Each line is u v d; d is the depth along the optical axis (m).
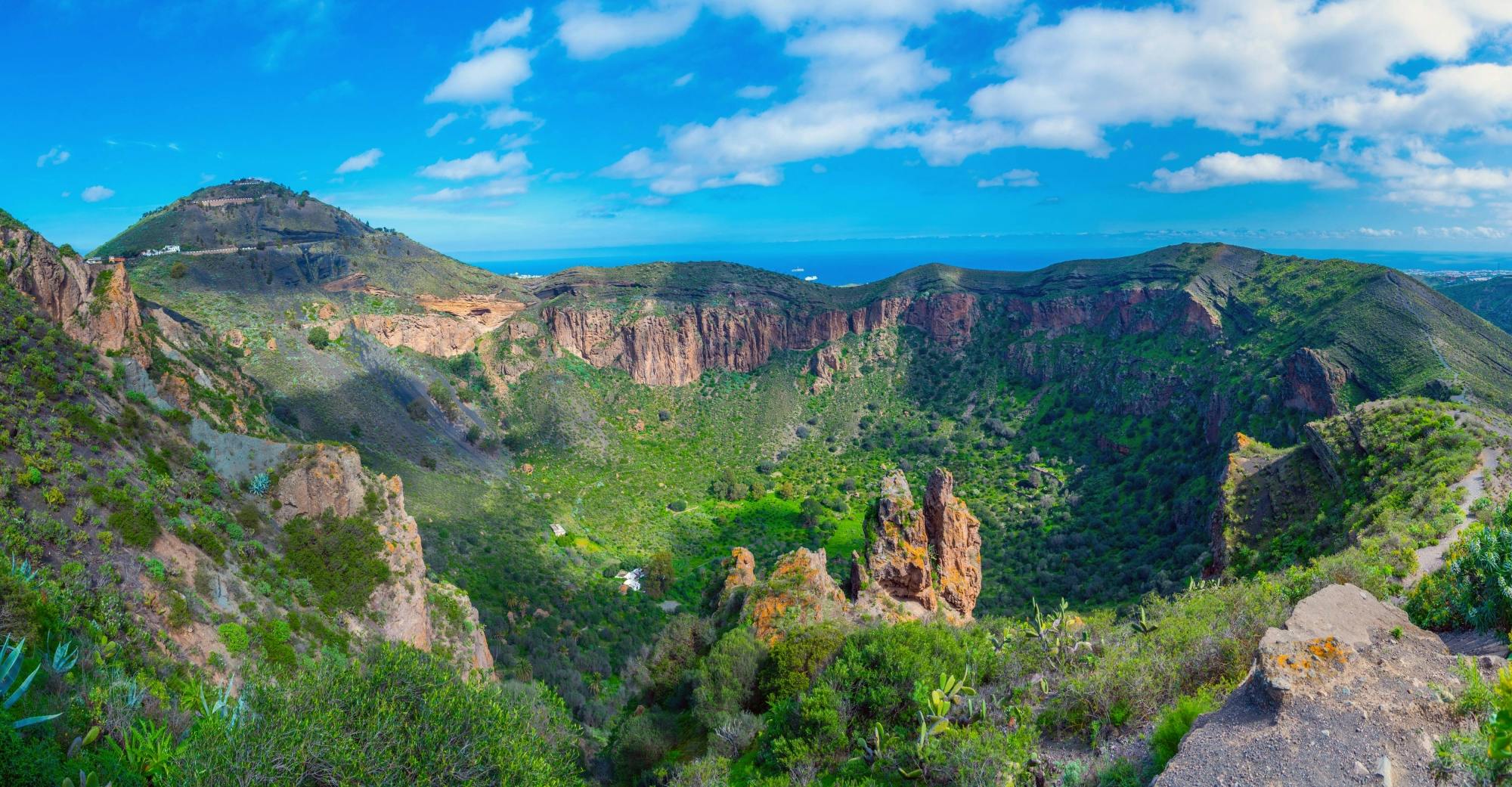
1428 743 12.98
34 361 40.19
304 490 46.59
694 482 151.88
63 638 25.61
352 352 135.62
